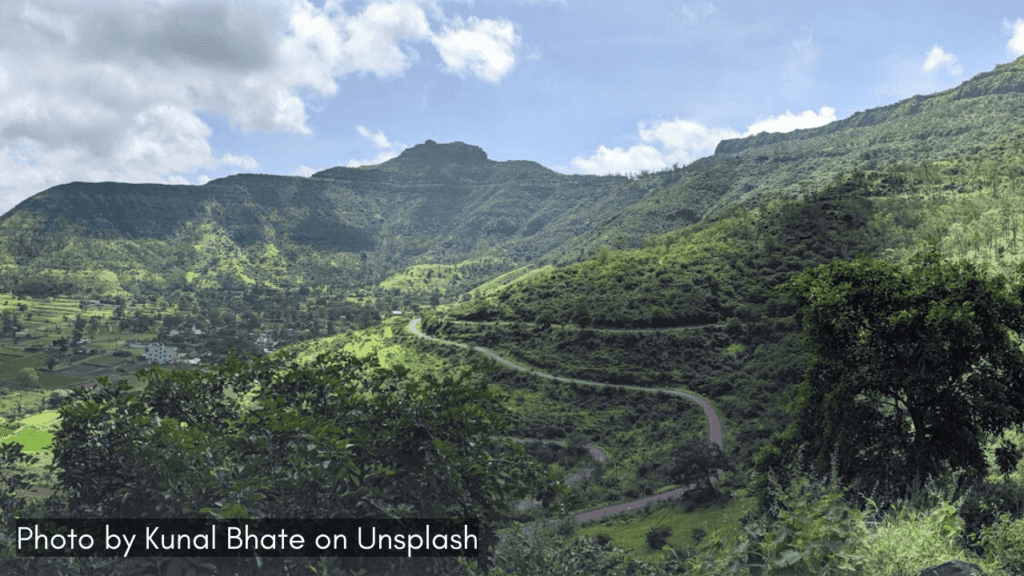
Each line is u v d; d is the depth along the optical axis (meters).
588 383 111.44
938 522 5.40
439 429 9.62
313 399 11.08
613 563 9.40
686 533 48.69
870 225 146.50
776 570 5.12
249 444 9.51
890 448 17.33
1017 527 5.88
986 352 17.28
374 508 8.41
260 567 7.98
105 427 9.38
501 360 129.00
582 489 73.69
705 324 124.50
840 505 5.40
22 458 9.81
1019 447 18.20
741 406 94.31
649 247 184.75
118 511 8.97
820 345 18.98
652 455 84.25
